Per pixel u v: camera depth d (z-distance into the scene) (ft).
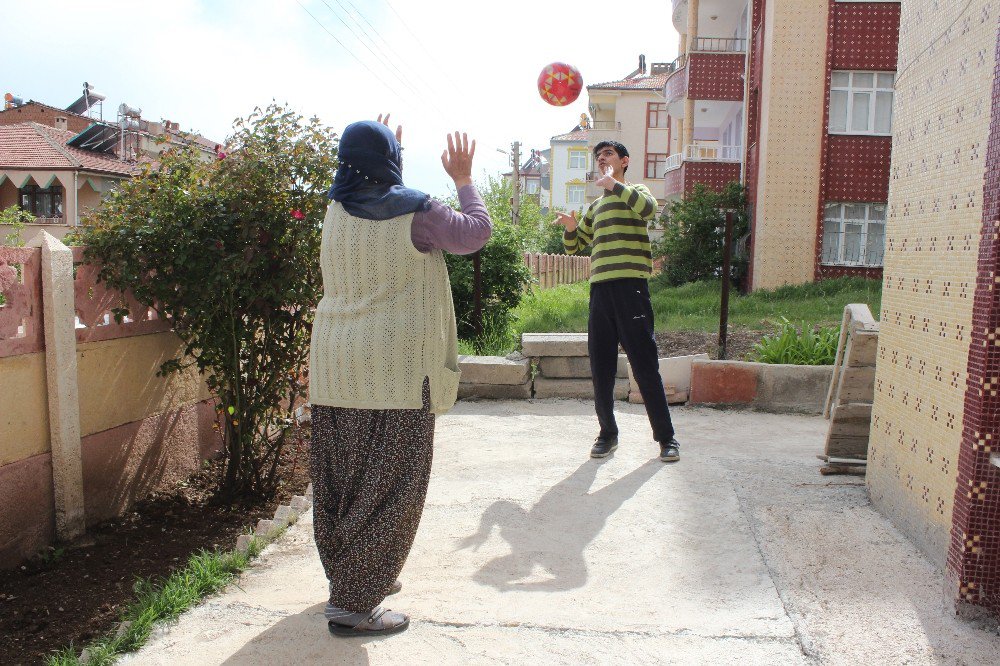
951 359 10.05
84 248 13.70
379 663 8.35
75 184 93.15
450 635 8.94
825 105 56.90
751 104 66.69
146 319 15.16
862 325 14.96
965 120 9.95
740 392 21.35
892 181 12.89
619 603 9.76
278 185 14.24
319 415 8.86
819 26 56.44
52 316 12.50
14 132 100.07
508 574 10.75
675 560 11.07
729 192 66.18
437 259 8.78
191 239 13.94
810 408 20.98
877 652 8.38
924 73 11.54
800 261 57.88
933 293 10.77
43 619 10.37
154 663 8.50
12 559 12.04
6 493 11.91
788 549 11.19
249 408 15.42
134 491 15.02
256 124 14.44
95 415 13.88
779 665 8.18
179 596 10.07
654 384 15.96
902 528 11.69
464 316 32.53
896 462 12.03
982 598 9.00
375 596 8.65
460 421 20.11
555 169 222.28
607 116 148.77
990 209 8.95
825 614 9.23
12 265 12.06
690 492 13.97
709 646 8.60
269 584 10.69
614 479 14.89
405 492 8.52
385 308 8.44
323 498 8.85
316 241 14.48
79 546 12.92
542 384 22.90
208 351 14.96
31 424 12.37
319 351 8.73
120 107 105.40
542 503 13.62
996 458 8.64
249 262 13.88
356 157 8.63
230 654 8.63
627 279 15.79
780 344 23.50
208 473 17.12
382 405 8.37
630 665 8.23
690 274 68.13
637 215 15.56
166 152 14.79
